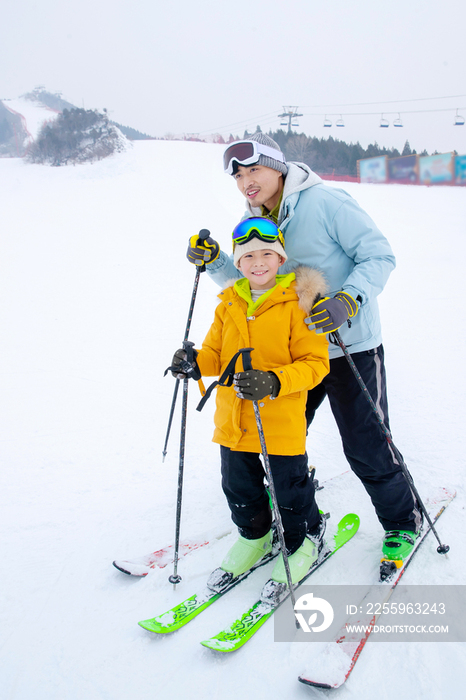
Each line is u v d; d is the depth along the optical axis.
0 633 1.62
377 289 1.67
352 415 1.81
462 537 1.94
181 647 1.50
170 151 36.69
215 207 20.16
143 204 20.75
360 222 1.73
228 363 1.73
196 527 2.25
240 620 1.58
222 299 1.82
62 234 15.14
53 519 2.38
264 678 1.36
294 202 1.82
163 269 10.85
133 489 2.68
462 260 11.16
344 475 2.66
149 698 1.33
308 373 1.57
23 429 3.61
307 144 49.19
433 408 3.63
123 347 5.88
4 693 1.38
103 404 4.12
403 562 1.78
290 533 1.79
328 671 1.30
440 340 5.64
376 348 1.84
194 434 3.48
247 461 1.75
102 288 9.23
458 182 30.11
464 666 1.34
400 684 1.30
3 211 19.12
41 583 1.88
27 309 7.83
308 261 1.82
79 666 1.46
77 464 3.02
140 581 1.85
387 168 32.91
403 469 1.81
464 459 2.71
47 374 4.94
